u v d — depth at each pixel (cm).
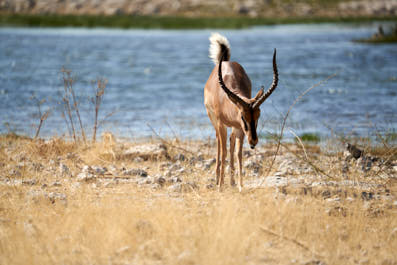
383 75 8906
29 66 10200
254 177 3228
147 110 6288
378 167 3425
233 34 18788
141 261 1848
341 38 16325
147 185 2991
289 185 2778
